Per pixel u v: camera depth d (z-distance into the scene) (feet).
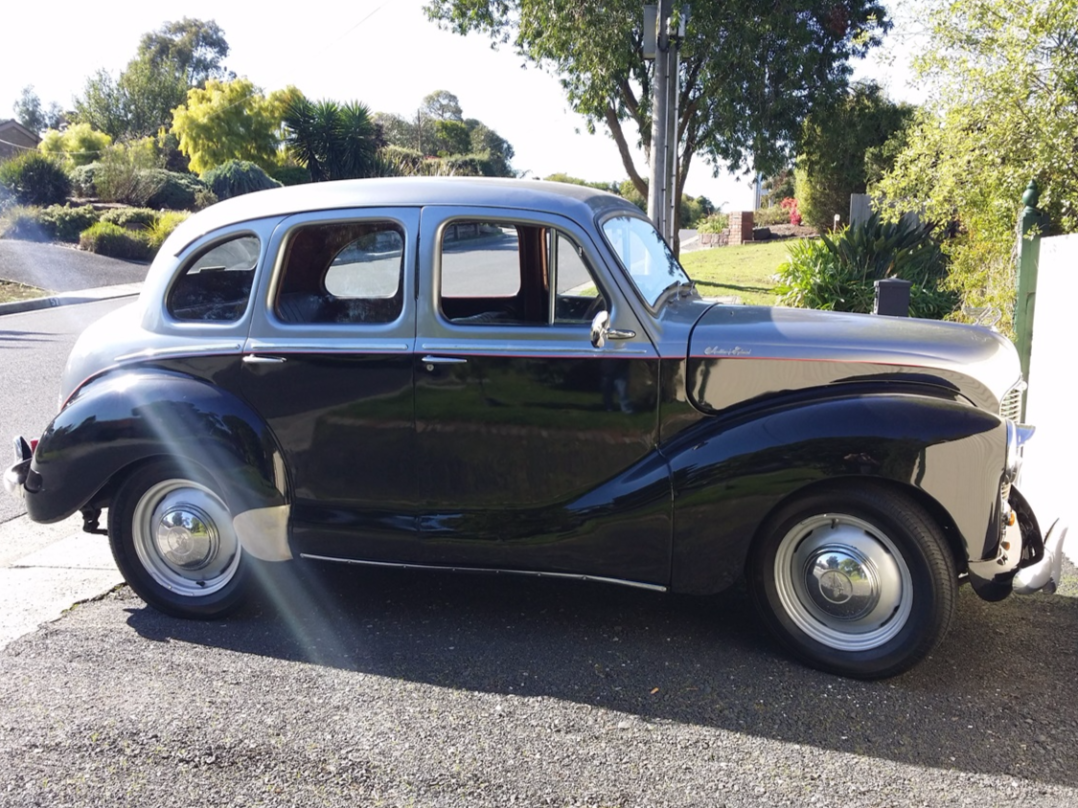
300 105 134.82
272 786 9.91
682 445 12.55
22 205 105.50
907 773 9.97
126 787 9.93
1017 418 13.87
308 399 13.51
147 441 13.53
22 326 51.44
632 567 12.80
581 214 12.96
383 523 13.60
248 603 14.76
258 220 13.89
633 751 10.45
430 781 9.96
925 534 11.44
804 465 11.70
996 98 26.30
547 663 12.59
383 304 13.51
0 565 16.80
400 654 12.92
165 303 14.32
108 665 12.67
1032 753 10.30
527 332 12.89
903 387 12.29
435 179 14.06
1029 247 20.86
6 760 10.43
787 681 11.99
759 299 52.85
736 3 60.64
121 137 197.47
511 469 13.15
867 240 39.29
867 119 72.84
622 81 66.74
